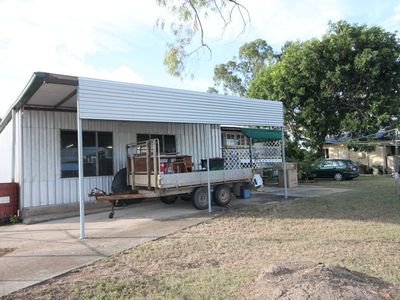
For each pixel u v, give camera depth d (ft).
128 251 21.91
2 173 47.75
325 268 15.60
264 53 117.08
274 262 19.01
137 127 43.93
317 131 72.74
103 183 40.73
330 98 70.95
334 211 33.76
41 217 34.73
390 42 67.56
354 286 13.92
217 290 15.72
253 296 14.57
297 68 70.49
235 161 55.11
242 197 42.83
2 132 47.98
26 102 34.19
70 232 27.68
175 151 47.60
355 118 70.28
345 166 69.87
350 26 69.26
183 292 15.65
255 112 39.73
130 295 15.56
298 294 13.26
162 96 31.50
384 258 19.77
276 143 64.18
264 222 29.60
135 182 36.96
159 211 35.73
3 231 29.73
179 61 35.81
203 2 33.06
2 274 18.34
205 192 36.42
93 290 16.07
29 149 36.22
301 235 25.13
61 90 29.73
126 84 29.12
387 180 66.03
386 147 97.96
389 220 29.63
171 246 22.81
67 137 38.75
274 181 61.11
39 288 16.46
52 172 37.47
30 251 22.57
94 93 27.30
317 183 63.16
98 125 40.81
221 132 58.29
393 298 13.65
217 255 20.88
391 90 69.92
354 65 67.00
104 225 29.81
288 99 71.87
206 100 35.04
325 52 68.23
